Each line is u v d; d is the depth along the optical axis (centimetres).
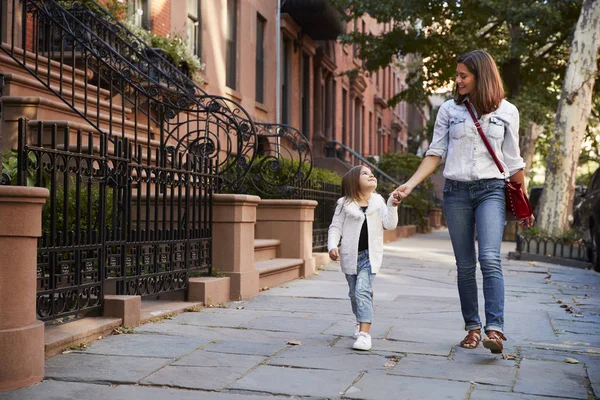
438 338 549
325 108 2569
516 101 2341
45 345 452
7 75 859
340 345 518
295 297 769
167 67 1160
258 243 900
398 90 4597
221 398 380
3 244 390
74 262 499
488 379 425
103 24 1017
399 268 1159
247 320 613
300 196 1032
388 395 388
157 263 620
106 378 412
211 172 718
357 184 521
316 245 1145
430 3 2145
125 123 1010
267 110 1852
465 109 501
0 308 390
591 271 1262
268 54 1873
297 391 393
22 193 390
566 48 2595
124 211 566
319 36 2264
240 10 1653
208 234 720
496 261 482
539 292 895
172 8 1317
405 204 2409
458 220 504
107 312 548
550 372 446
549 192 1747
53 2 862
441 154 511
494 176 489
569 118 1734
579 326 623
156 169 613
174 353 478
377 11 2152
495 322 480
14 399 372
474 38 2281
